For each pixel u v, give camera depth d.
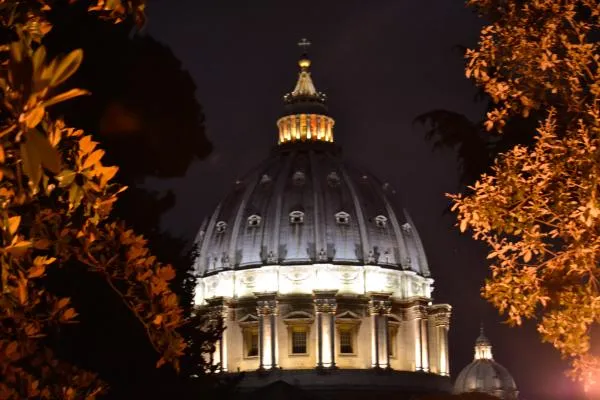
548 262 14.09
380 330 142.12
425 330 146.88
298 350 141.38
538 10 14.30
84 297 17.28
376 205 150.88
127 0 8.52
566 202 13.81
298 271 144.00
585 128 13.90
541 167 13.84
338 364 140.75
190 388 33.91
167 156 15.55
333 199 148.62
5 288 8.00
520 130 15.80
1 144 7.03
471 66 14.78
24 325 8.94
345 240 146.00
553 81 14.14
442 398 61.19
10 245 7.61
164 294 9.74
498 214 14.12
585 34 13.97
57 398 9.66
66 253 9.18
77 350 19.08
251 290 144.25
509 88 14.46
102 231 9.99
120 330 19.55
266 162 157.75
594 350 14.72
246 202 150.50
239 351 142.25
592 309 13.74
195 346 38.03
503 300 14.20
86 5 14.41
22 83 6.69
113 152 15.20
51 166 6.78
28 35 8.13
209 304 143.62
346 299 143.12
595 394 13.88
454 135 15.63
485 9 14.85
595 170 13.41
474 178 15.81
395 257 148.50
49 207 9.15
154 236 30.25
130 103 15.04
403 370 144.25
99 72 14.81
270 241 146.38
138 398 23.25
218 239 150.12
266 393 83.19
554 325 13.95
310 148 156.62
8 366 8.57
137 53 15.35
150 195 21.11
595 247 13.60
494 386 162.00
